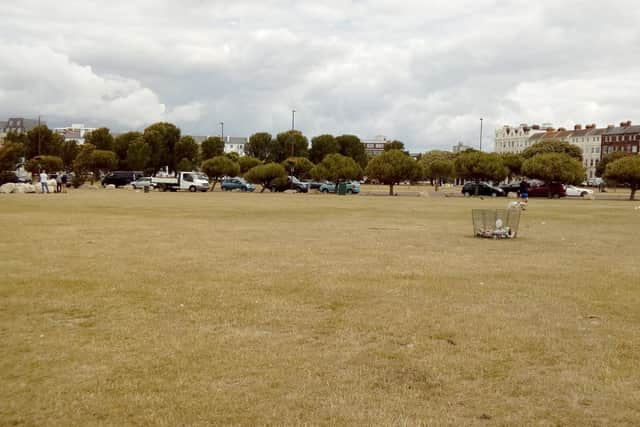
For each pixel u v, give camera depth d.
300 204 37.12
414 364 5.81
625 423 4.52
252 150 113.31
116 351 6.12
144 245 14.73
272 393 5.04
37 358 5.89
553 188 59.47
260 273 10.76
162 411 4.66
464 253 14.08
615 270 11.60
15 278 9.97
